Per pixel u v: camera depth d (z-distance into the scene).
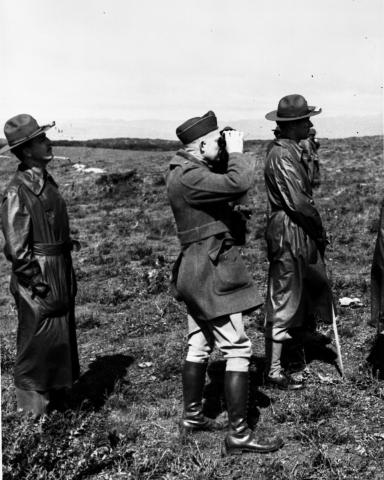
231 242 4.10
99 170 31.81
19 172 4.39
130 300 8.62
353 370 5.42
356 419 4.49
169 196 4.19
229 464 3.96
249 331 6.79
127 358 6.20
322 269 5.18
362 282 8.22
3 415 4.42
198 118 4.13
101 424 4.46
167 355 6.12
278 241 5.09
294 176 4.93
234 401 4.08
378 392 4.89
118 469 3.87
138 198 22.75
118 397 5.08
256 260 10.46
